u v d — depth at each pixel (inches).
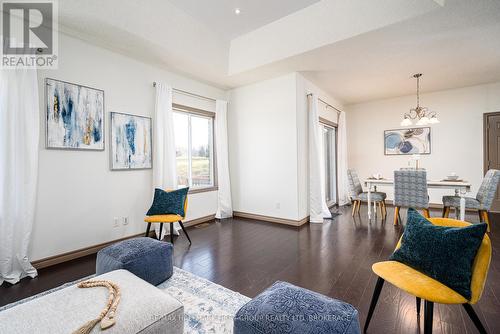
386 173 229.9
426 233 56.6
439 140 205.0
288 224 161.8
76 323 41.4
